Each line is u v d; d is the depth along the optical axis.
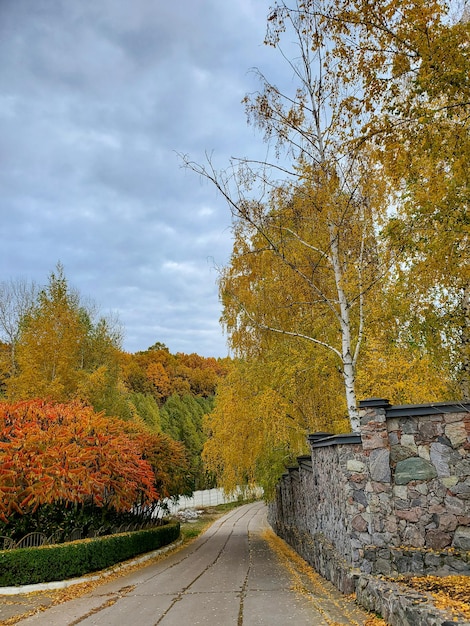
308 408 12.32
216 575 10.32
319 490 10.04
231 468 15.54
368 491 7.30
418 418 7.41
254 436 13.71
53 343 20.95
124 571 12.43
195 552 16.31
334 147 8.90
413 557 6.80
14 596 9.30
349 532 7.35
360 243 9.67
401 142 6.19
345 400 11.33
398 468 7.29
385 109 6.55
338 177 9.06
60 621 6.95
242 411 13.60
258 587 8.40
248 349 12.86
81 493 12.30
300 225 10.22
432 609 4.46
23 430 11.81
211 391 72.44
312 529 11.17
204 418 18.25
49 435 11.98
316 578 8.96
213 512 41.31
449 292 8.16
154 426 46.22
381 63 6.52
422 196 6.62
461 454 7.20
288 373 11.19
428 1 5.82
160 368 64.62
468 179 6.05
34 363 20.52
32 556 10.15
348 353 9.07
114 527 15.74
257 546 16.91
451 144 5.95
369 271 9.24
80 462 12.19
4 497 11.04
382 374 9.53
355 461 7.52
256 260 11.41
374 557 6.93
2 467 11.02
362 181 8.95
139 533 15.13
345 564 7.41
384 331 9.88
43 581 10.21
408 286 8.15
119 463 13.57
